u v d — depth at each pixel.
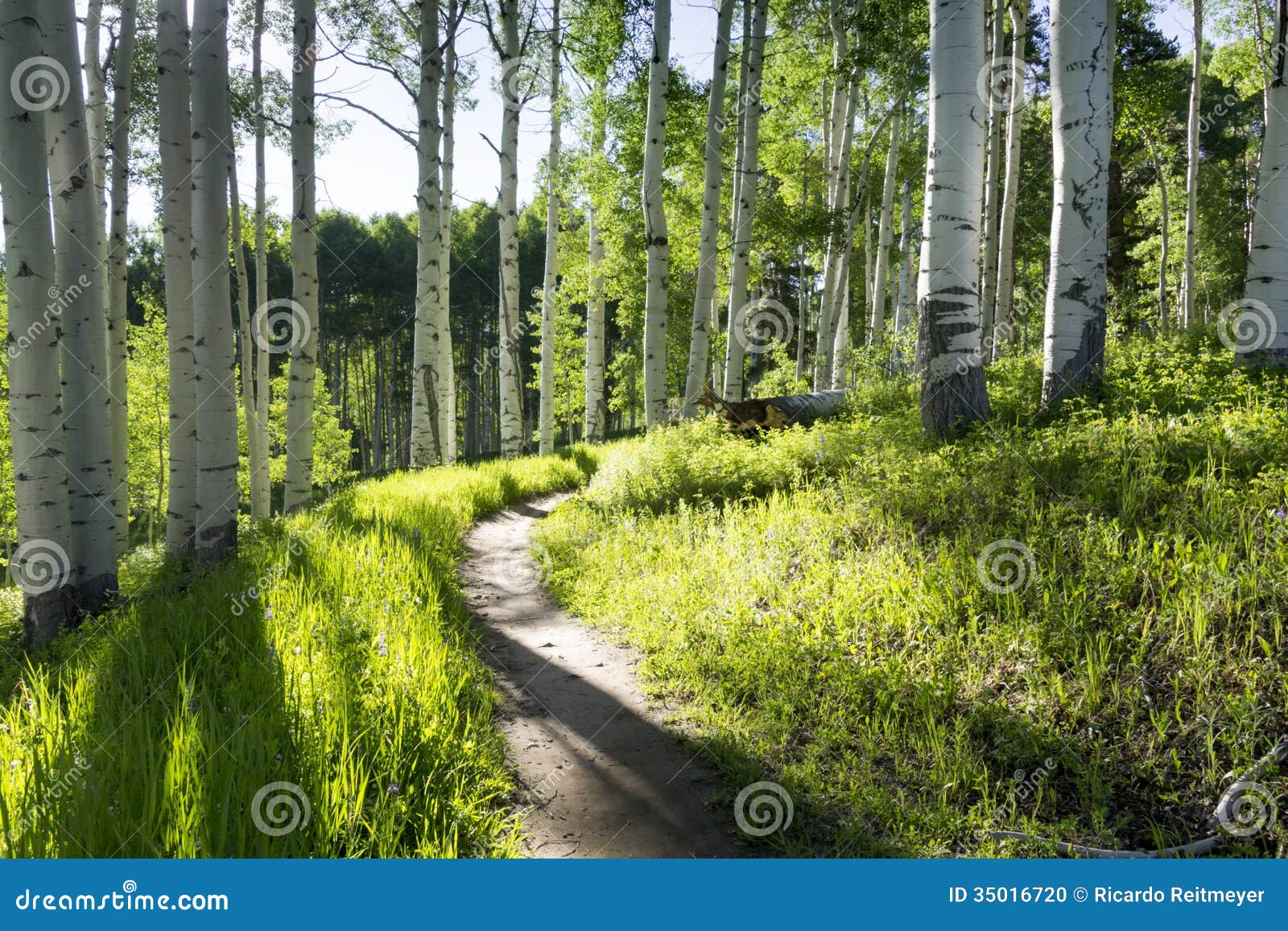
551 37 19.44
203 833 3.35
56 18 8.42
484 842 3.88
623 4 15.17
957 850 3.84
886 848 3.84
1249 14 21.47
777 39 19.05
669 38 14.04
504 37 19.92
